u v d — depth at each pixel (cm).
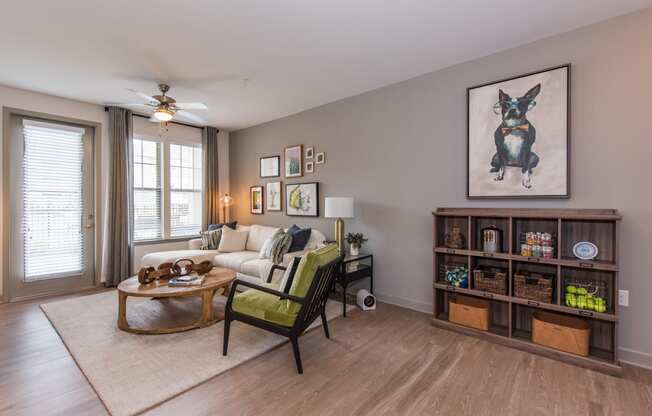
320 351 249
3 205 370
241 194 578
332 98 412
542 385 202
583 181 246
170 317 318
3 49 278
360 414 175
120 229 445
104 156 445
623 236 231
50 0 209
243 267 395
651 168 221
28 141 391
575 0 213
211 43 269
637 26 225
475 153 298
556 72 254
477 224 301
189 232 549
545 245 249
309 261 225
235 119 510
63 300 376
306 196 460
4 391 195
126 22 236
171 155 524
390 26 245
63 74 332
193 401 186
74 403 184
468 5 218
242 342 263
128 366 223
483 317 275
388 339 271
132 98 411
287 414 175
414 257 346
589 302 230
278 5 217
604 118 237
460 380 209
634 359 227
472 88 299
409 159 349
